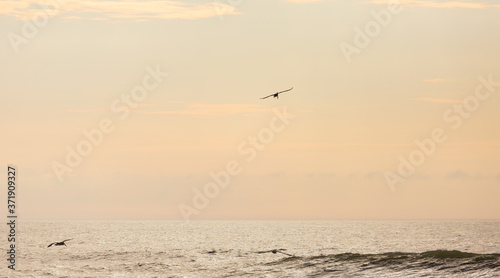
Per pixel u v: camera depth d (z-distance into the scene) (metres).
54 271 65.12
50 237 145.88
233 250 94.06
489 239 127.06
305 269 59.31
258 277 55.84
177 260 76.62
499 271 49.88
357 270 56.00
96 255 85.62
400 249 94.38
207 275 59.28
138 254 87.38
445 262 55.34
